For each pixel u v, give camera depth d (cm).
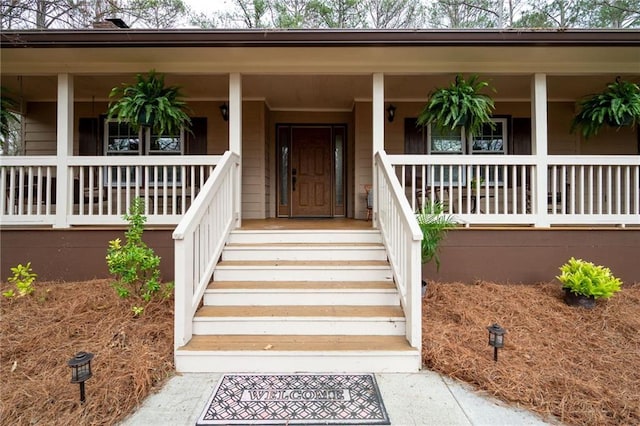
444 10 1512
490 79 554
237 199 466
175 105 472
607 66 469
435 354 283
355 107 691
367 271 371
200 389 249
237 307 331
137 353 283
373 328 306
